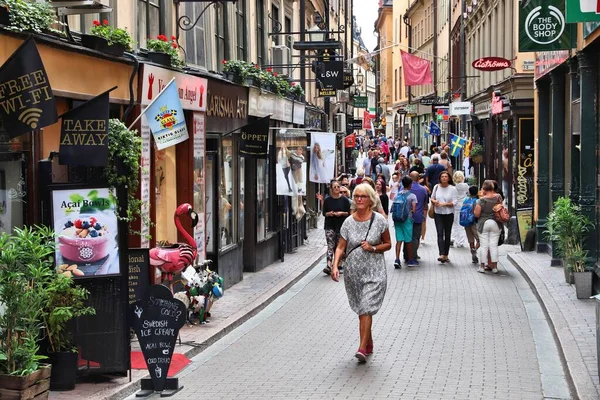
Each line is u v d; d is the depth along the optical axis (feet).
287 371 36.78
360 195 38.88
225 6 66.69
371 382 34.65
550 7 56.34
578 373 33.83
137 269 38.58
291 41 100.53
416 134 260.42
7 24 30.48
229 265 59.52
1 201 32.14
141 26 49.14
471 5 145.89
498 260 73.00
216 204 56.90
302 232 88.79
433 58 222.28
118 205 34.32
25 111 29.27
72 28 40.32
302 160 69.56
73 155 32.58
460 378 35.27
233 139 61.62
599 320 31.73
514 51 102.42
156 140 41.86
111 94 40.24
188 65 56.08
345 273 39.01
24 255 28.60
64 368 32.32
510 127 99.81
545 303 49.80
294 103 83.76
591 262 53.31
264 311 51.93
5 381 27.40
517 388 33.71
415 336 43.78
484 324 46.78
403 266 70.85
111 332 33.86
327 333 45.01
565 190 69.26
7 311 27.96
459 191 82.74
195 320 45.80
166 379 33.55
